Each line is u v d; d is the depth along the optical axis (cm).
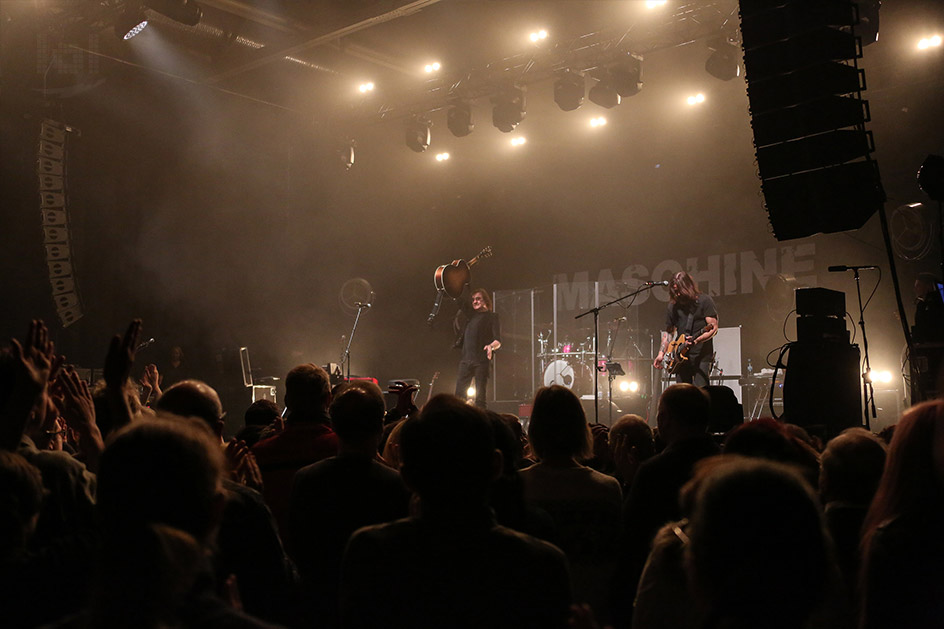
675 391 257
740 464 113
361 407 241
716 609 106
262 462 287
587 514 252
